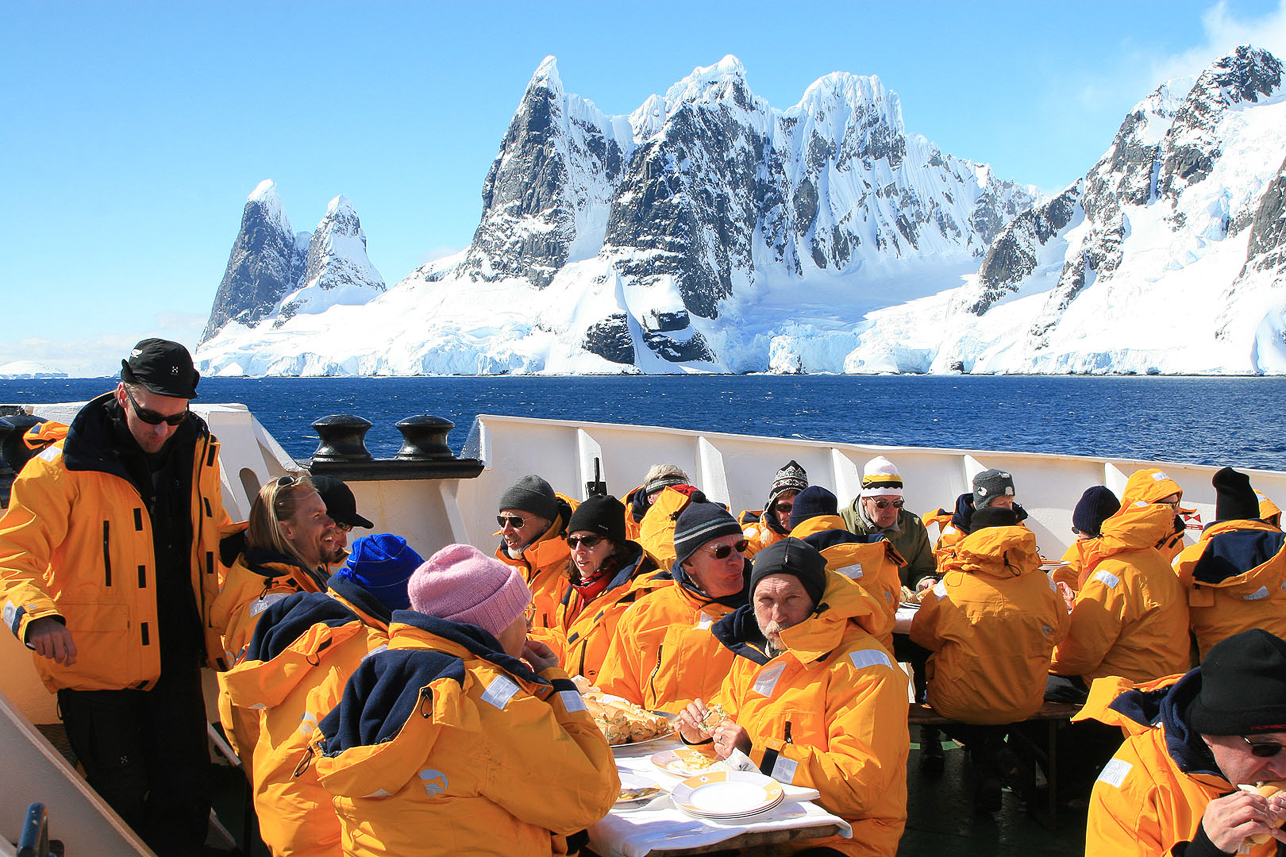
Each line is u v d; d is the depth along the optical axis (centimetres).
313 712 255
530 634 394
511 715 209
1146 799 221
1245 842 189
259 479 537
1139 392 9962
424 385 17150
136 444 309
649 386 15612
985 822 396
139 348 296
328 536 319
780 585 277
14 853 223
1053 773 390
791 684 283
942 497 738
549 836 225
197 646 333
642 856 220
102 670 302
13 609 274
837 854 259
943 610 394
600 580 394
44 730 371
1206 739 204
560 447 671
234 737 299
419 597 222
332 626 266
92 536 299
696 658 334
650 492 527
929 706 414
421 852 207
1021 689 380
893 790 273
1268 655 195
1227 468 431
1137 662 404
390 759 200
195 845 328
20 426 471
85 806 245
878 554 372
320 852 250
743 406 8469
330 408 7838
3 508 446
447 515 568
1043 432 4850
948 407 7725
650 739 295
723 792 246
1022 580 383
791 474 482
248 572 303
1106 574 408
